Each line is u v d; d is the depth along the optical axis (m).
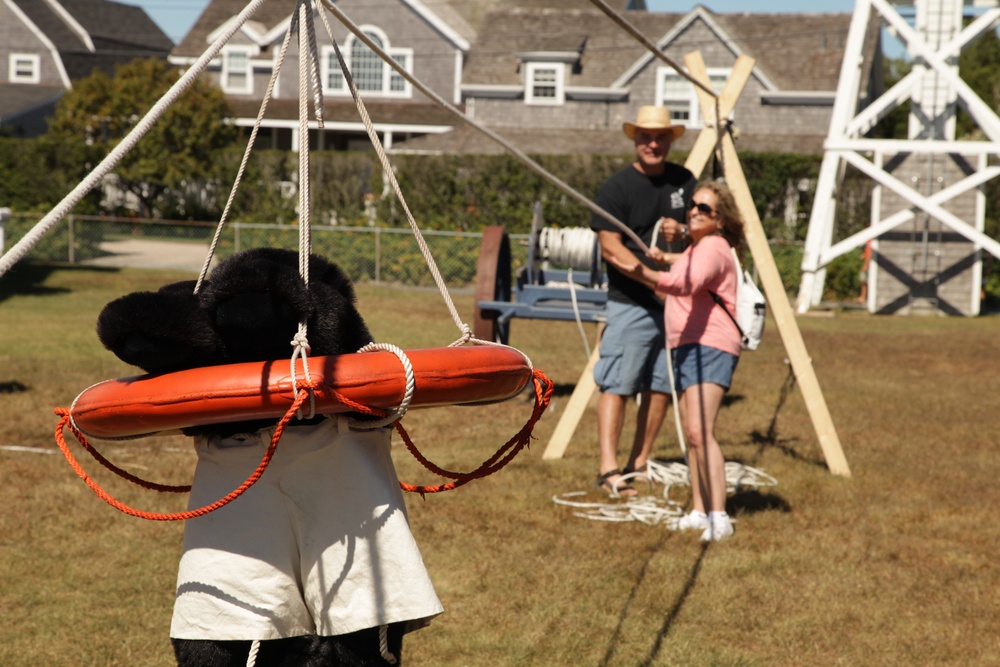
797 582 5.05
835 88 32.59
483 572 5.07
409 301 19.91
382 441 2.82
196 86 33.41
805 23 34.50
